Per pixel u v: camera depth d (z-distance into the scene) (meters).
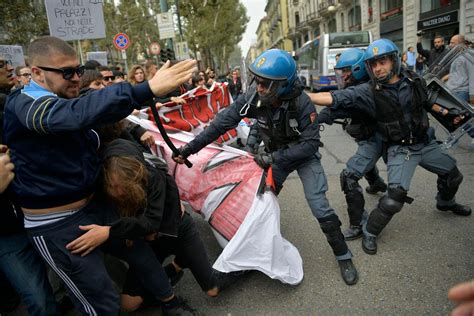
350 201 3.13
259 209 2.39
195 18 23.02
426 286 2.48
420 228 3.24
